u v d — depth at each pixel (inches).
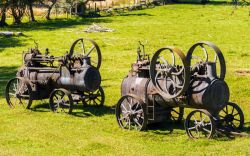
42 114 836.0
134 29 2129.7
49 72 870.4
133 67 759.1
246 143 650.8
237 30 2069.4
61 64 850.1
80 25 2306.8
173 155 620.4
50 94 845.2
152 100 722.8
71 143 676.7
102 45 1694.1
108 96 968.9
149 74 740.7
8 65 1391.5
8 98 890.1
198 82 676.7
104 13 2815.0
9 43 1790.1
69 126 759.7
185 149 641.6
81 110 860.6
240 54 1487.5
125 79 760.3
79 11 2822.3
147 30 2092.8
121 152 636.1
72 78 840.3
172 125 753.6
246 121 770.2
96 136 705.6
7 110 867.4
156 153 629.3
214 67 682.2
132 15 2733.8
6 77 1214.9
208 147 642.8
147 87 725.9
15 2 2439.7
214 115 689.6
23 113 843.4
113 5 3142.2
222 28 2140.7
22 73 895.1
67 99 894.4
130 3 3191.4
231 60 1389.0
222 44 1707.7
